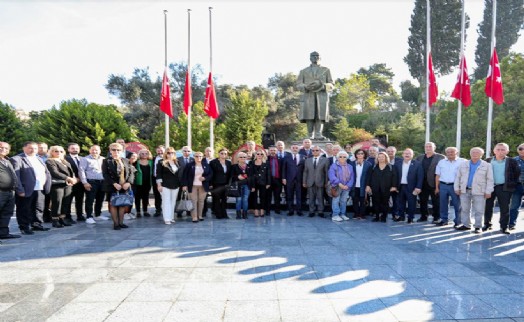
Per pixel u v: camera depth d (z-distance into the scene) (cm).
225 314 350
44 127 2348
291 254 570
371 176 884
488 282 444
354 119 4159
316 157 944
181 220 902
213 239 677
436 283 439
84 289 418
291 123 4353
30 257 555
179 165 883
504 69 2480
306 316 346
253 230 764
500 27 3809
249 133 3206
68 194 829
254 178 920
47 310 360
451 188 805
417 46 4078
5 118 2636
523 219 912
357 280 449
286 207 1090
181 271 484
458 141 1279
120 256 559
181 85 3956
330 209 1042
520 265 515
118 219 791
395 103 4981
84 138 2245
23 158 743
